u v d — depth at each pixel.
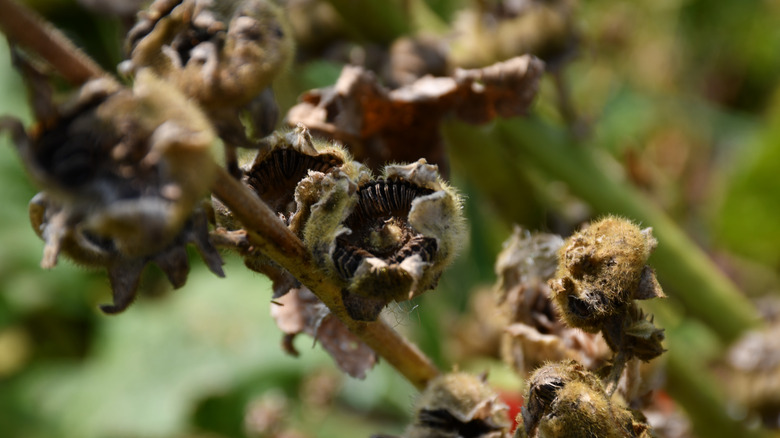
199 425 0.69
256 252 0.33
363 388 0.66
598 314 0.33
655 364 0.36
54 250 0.29
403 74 0.45
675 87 0.83
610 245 0.33
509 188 0.50
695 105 0.80
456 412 0.35
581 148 0.49
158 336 0.74
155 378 0.71
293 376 0.69
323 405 0.65
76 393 0.73
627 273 0.33
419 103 0.40
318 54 0.48
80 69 0.29
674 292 0.51
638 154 0.58
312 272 0.32
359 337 0.35
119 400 0.71
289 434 0.56
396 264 0.32
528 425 0.33
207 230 0.31
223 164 0.32
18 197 0.80
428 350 0.57
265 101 0.31
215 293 0.75
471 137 0.47
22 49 0.29
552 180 0.49
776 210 0.67
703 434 0.47
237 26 0.31
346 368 0.38
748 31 0.83
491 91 0.41
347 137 0.40
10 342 0.77
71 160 0.29
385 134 0.41
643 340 0.33
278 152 0.33
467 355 0.56
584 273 0.33
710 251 0.70
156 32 0.31
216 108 0.31
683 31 0.83
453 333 0.57
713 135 0.79
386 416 0.65
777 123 0.67
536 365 0.37
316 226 0.32
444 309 0.60
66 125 0.29
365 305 0.32
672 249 0.50
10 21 0.28
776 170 0.66
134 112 0.29
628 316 0.34
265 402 0.57
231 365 0.70
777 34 0.83
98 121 0.29
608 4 0.78
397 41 0.46
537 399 0.33
